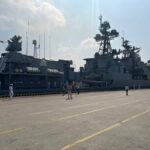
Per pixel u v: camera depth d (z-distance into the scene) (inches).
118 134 423.5
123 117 647.1
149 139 383.2
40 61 2378.2
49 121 571.5
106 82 3275.1
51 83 2479.1
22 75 2178.9
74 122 557.0
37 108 888.3
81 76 3294.8
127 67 4015.8
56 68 2561.5
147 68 4544.8
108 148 326.0
